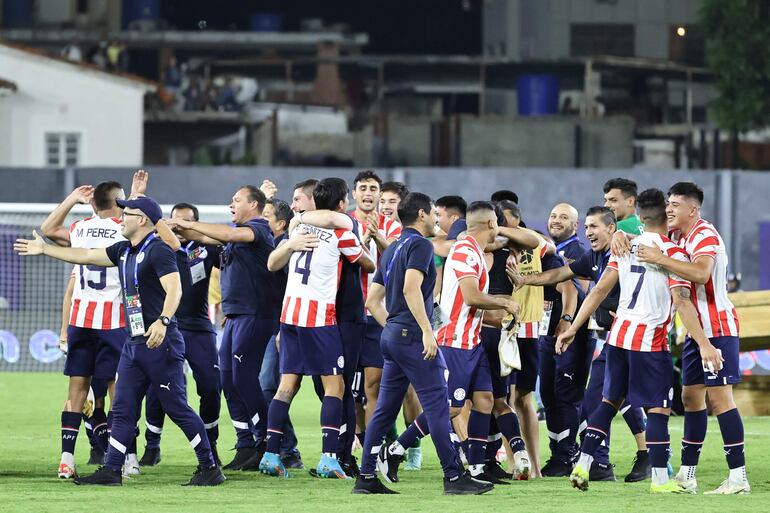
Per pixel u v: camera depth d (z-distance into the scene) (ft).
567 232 93.09
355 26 431.02
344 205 83.66
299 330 82.43
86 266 84.53
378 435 76.48
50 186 222.69
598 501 73.20
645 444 84.43
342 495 75.41
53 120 309.42
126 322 77.71
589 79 356.18
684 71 360.28
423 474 88.99
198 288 89.81
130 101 313.73
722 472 90.22
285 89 368.48
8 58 306.55
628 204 87.45
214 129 347.36
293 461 90.99
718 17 331.98
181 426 78.89
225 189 221.05
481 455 80.12
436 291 87.81
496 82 362.74
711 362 76.02
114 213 87.30
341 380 83.51
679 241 81.05
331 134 346.74
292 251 82.38
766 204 217.77
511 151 334.44
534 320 86.89
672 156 346.74
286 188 219.41
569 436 87.76
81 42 365.81
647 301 77.36
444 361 78.79
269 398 98.02
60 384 165.07
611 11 388.57
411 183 219.61
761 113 330.13
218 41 376.27
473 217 78.07
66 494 75.10
